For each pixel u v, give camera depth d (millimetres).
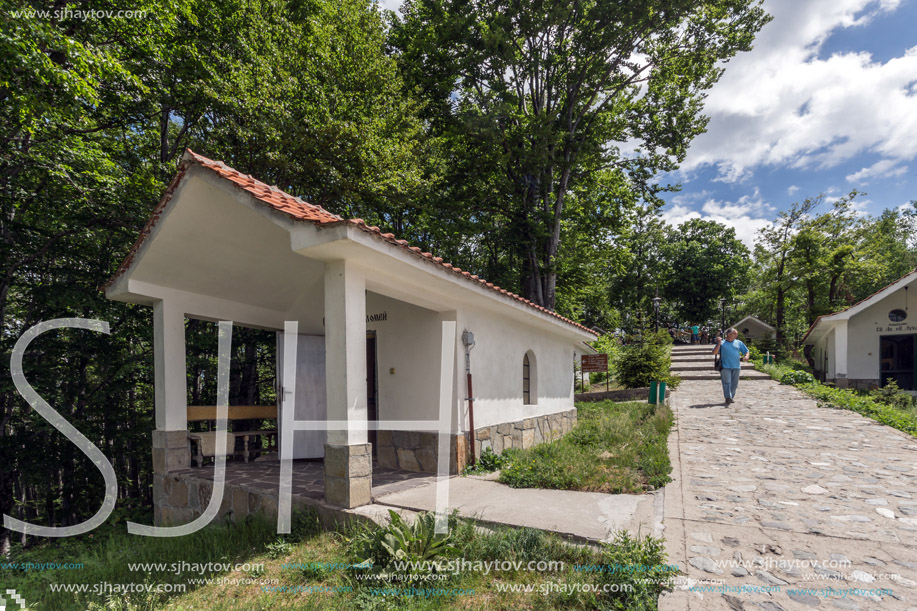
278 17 12734
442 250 25219
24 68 6570
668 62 20953
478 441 7973
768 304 43094
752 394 15047
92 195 9797
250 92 11383
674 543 4246
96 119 9961
